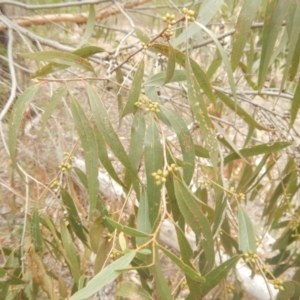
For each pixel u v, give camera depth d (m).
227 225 0.52
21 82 0.88
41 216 0.46
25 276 0.45
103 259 0.41
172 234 0.86
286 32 0.41
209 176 0.57
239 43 0.37
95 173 0.35
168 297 0.29
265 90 0.67
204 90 0.38
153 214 0.35
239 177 0.69
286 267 0.65
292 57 0.40
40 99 0.80
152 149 0.34
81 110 0.34
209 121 0.33
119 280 0.46
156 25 1.20
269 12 0.37
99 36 1.07
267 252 1.05
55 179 0.42
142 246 0.28
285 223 0.65
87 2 0.66
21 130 0.71
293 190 0.62
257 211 1.16
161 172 0.31
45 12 1.04
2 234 0.69
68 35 1.10
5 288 0.42
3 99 0.80
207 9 0.38
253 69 0.82
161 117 0.37
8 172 0.76
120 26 1.20
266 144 0.46
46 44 0.69
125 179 0.40
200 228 0.34
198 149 0.44
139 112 0.36
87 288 0.26
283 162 1.06
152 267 0.30
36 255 0.42
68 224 0.47
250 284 0.79
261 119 0.62
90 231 0.41
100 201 0.40
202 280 0.27
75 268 0.42
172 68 0.35
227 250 0.53
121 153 0.34
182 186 0.33
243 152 0.47
